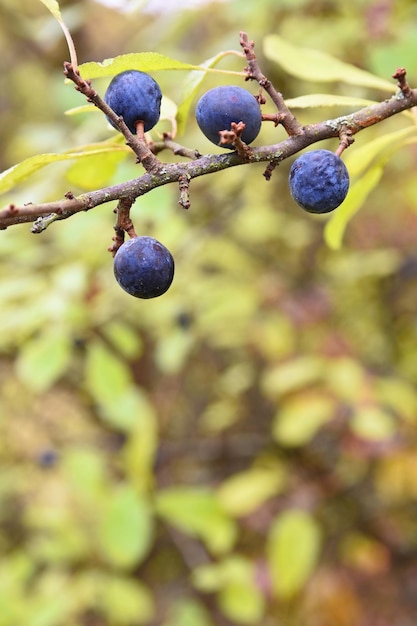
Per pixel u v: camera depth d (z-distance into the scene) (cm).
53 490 77
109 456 78
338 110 71
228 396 89
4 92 97
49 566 68
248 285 73
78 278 51
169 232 56
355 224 80
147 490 60
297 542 59
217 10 75
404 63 50
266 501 73
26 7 79
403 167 73
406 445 64
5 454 84
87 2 77
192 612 62
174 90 67
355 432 63
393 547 73
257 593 58
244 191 76
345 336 70
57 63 88
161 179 32
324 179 32
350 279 76
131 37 83
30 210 30
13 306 55
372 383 61
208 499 59
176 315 67
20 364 50
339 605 69
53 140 64
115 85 34
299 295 74
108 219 57
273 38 40
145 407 60
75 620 67
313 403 61
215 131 33
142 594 60
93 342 55
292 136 33
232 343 77
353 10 69
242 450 84
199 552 77
